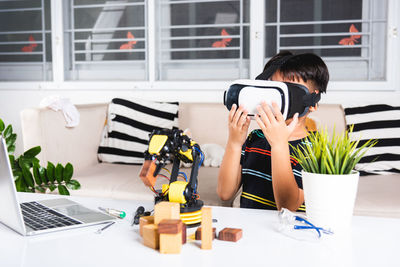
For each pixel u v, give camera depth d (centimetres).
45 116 225
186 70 317
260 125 96
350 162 86
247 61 306
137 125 269
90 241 83
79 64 335
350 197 85
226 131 268
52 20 329
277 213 101
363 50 288
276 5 296
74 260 73
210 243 78
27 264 72
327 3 289
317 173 87
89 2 327
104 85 322
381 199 180
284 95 91
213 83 303
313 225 88
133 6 319
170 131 90
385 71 283
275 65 108
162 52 319
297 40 296
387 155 231
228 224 92
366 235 86
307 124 242
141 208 96
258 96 93
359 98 283
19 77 347
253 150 128
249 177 125
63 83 330
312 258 74
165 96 312
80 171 244
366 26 285
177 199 88
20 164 212
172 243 76
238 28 304
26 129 225
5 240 84
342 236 85
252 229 89
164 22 316
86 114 258
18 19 340
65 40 334
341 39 290
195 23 311
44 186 212
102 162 272
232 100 97
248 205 123
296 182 113
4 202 86
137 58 323
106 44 328
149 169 88
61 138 236
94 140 265
